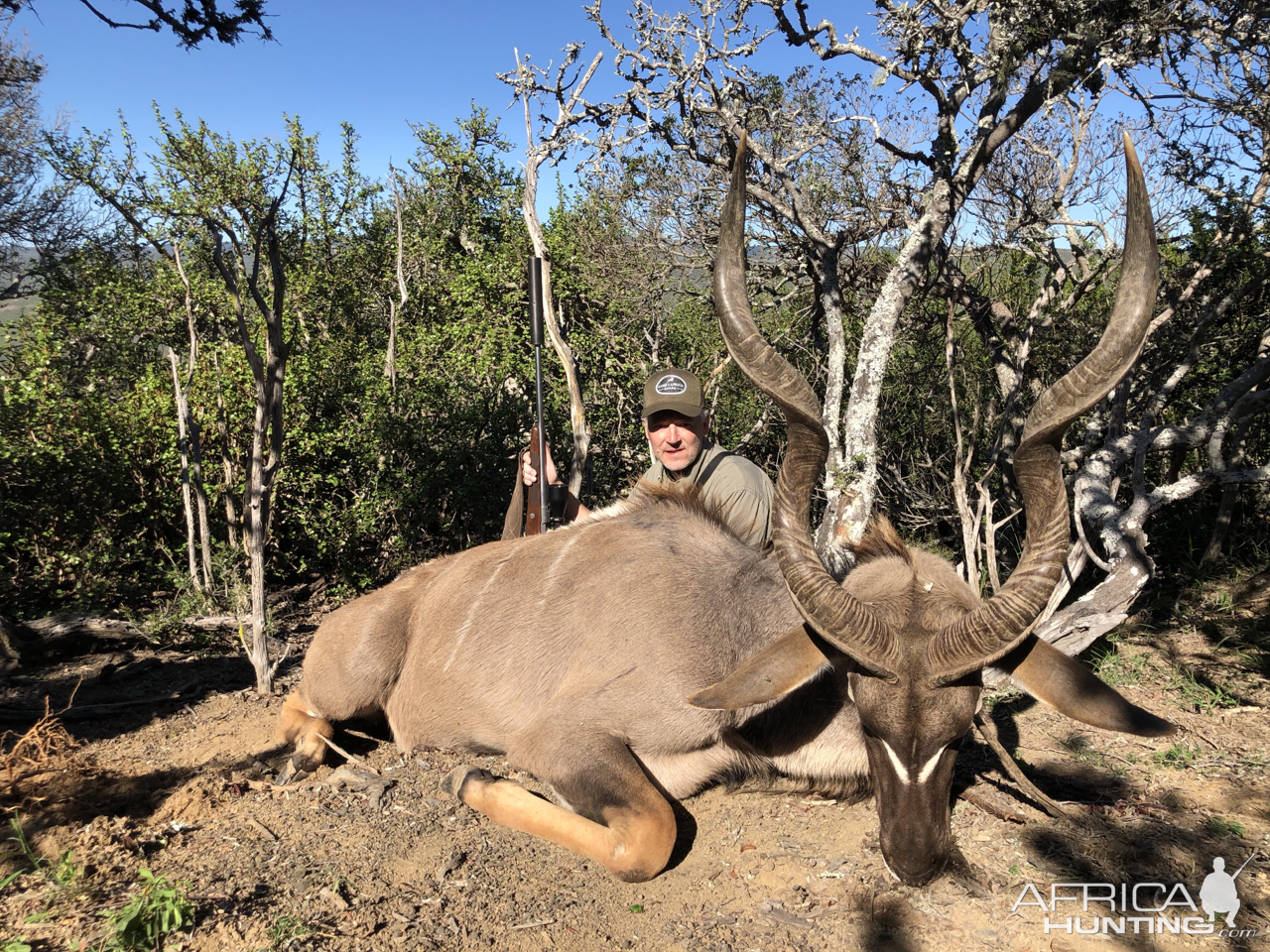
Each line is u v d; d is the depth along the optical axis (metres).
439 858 3.08
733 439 8.62
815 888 2.88
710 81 5.89
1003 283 7.95
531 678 3.57
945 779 2.62
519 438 7.63
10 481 6.45
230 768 3.84
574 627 3.50
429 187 11.22
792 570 2.67
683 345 9.27
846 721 3.17
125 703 4.60
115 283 10.13
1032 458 2.49
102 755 4.01
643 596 3.37
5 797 3.54
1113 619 4.36
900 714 2.57
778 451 8.70
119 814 3.44
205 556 6.12
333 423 7.51
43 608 6.18
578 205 9.27
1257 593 5.66
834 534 4.64
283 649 5.67
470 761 3.90
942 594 2.77
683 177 7.67
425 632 3.96
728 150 6.26
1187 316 6.19
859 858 3.03
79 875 2.87
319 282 10.78
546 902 2.82
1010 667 2.73
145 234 6.42
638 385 8.41
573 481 5.58
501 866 3.03
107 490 6.62
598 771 3.10
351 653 3.98
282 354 4.64
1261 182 5.36
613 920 2.74
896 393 7.80
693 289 8.45
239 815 3.40
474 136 10.77
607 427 8.19
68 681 5.01
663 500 3.79
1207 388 7.13
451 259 10.72
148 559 6.67
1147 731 2.52
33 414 6.65
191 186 6.12
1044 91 4.79
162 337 9.72
